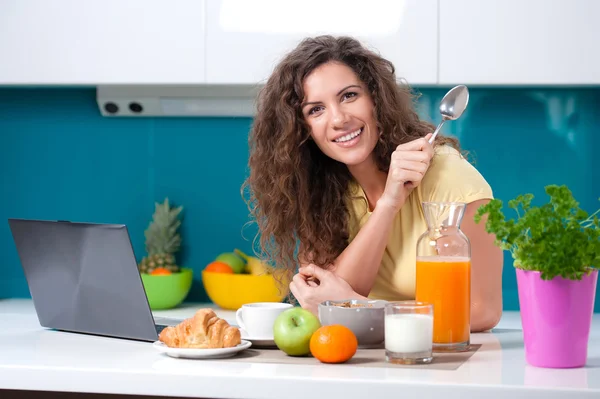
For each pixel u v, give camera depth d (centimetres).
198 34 238
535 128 269
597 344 143
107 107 281
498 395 104
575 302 115
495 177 271
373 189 180
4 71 245
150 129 285
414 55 232
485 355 126
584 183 268
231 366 118
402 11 232
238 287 251
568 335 115
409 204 171
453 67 232
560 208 114
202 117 283
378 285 179
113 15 241
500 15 230
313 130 167
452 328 129
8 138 291
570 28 229
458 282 129
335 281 154
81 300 150
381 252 166
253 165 182
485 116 271
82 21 242
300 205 178
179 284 257
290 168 173
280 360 123
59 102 288
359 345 133
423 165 159
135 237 286
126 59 241
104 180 288
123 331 146
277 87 169
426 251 131
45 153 289
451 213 129
